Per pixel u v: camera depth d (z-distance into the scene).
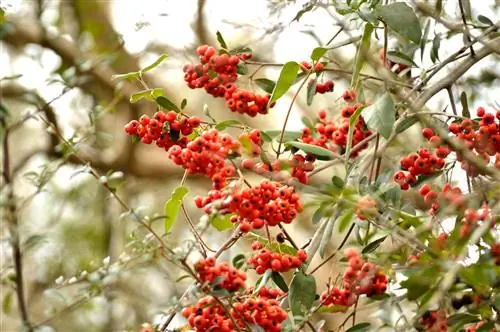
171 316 1.29
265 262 1.29
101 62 1.64
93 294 1.28
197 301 1.25
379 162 1.35
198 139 1.27
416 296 1.21
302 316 1.30
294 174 1.33
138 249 1.27
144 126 1.34
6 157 1.27
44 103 1.41
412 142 1.49
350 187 1.28
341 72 1.44
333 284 1.35
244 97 1.37
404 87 1.43
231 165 1.33
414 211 1.34
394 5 1.35
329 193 1.27
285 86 1.34
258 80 1.40
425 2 1.49
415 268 1.25
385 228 1.28
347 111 1.39
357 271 1.28
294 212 1.26
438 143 1.33
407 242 1.26
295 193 1.28
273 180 1.29
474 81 1.56
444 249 1.24
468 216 1.23
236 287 1.25
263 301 1.25
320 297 1.35
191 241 1.25
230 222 1.38
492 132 1.32
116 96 1.53
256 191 1.26
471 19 1.45
